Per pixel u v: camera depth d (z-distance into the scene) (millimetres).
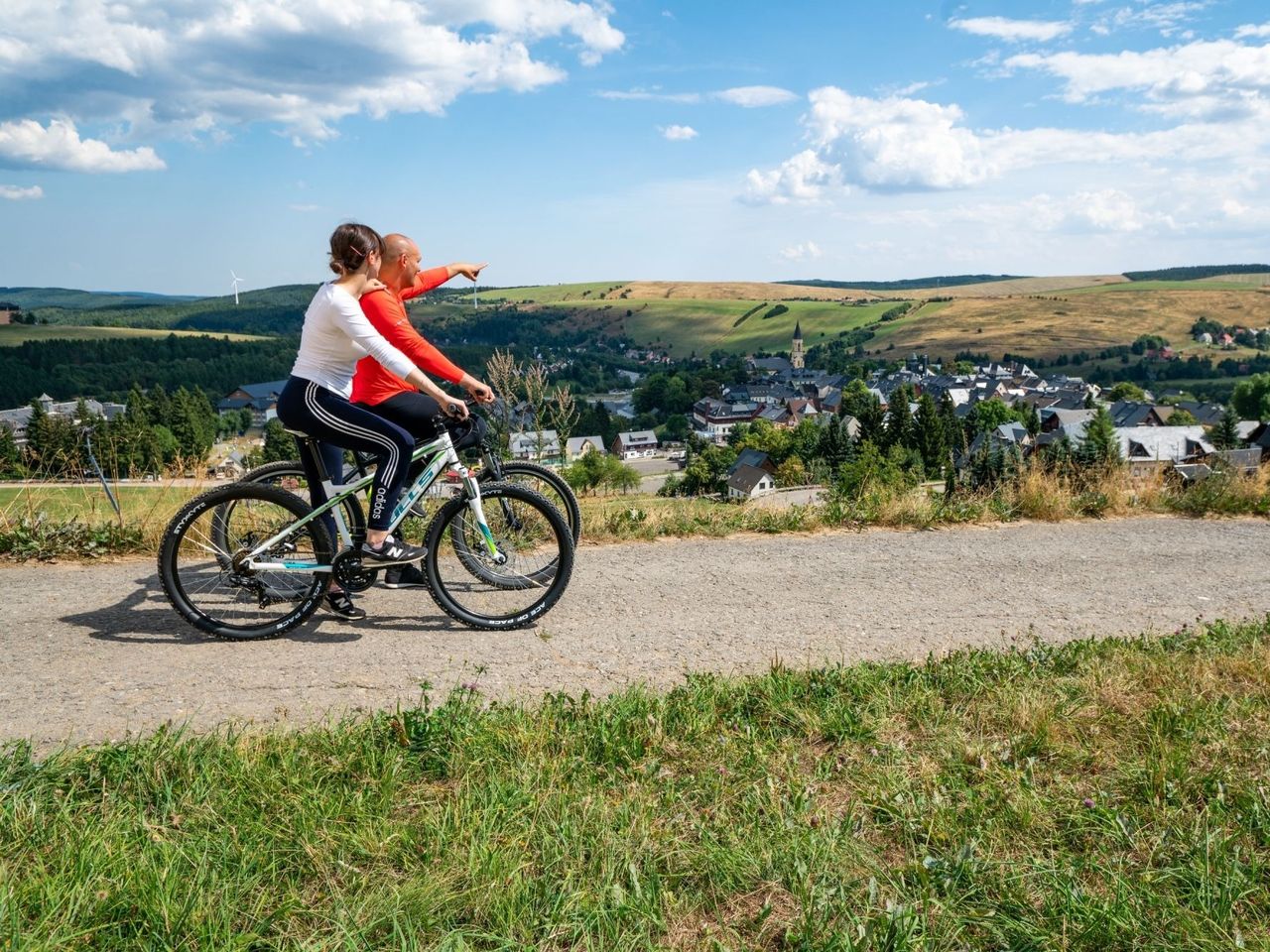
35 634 4496
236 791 2850
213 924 2221
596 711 3590
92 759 3012
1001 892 2531
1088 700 3807
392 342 4586
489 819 2744
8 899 2227
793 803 2959
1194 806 2990
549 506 4902
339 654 4363
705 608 5367
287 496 4574
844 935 2293
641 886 2494
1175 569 6555
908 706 3746
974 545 7238
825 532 7672
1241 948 2297
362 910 2326
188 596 4531
